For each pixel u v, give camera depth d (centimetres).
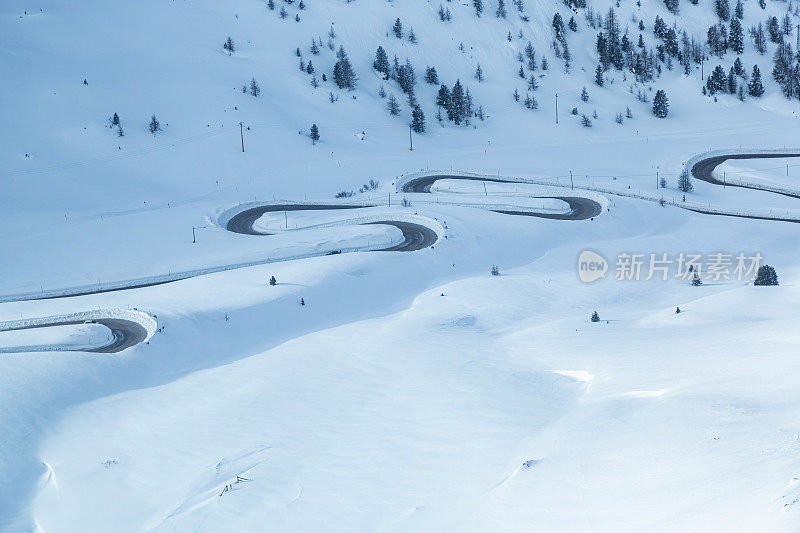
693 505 3812
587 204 14300
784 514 3306
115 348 8250
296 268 10506
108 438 6284
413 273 10719
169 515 4950
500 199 14588
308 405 6475
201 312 8931
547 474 4688
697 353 6569
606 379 6378
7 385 6944
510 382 6531
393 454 5444
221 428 6184
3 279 11181
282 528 4659
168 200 15650
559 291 9938
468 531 4253
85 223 13800
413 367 7150
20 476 5825
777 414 4688
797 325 6819
